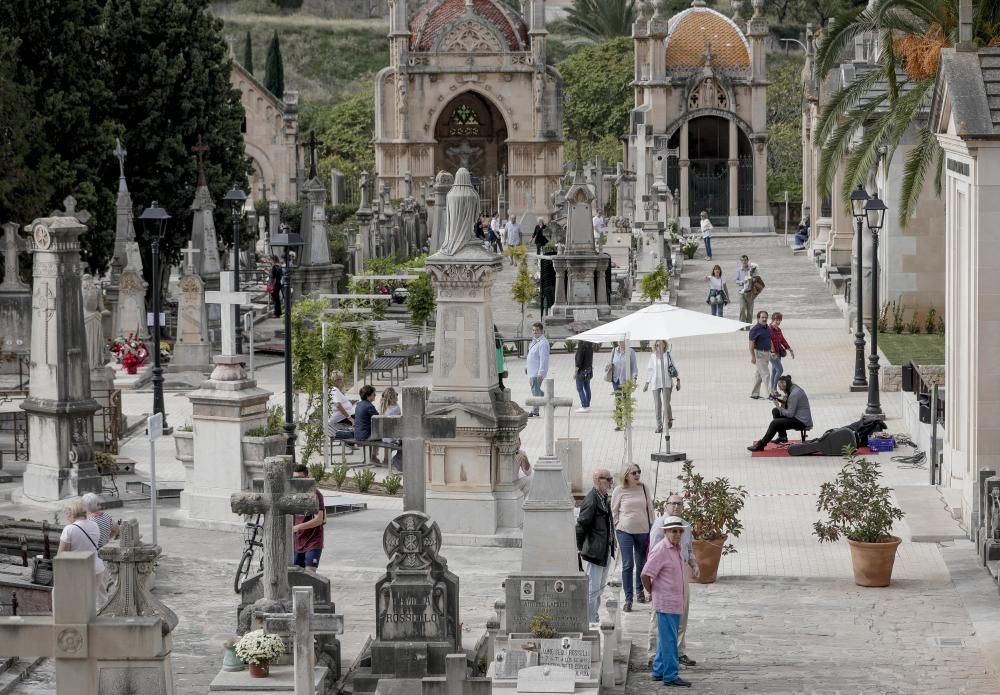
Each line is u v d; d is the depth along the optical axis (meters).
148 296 71.69
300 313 41.66
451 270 33.28
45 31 66.75
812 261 86.44
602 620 23.89
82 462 37.44
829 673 24.23
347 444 40.81
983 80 32.00
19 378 53.53
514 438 33.69
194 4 73.94
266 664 22.05
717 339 61.31
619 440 43.88
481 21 122.00
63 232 36.78
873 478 31.11
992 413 31.97
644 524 27.89
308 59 169.12
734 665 24.84
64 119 66.62
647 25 107.94
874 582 29.30
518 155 123.50
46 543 28.52
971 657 25.03
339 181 114.56
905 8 48.12
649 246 70.44
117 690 16.44
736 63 108.19
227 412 34.66
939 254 54.66
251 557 29.47
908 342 52.91
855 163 46.84
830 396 48.41
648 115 106.62
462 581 30.20
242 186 78.81
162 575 30.78
